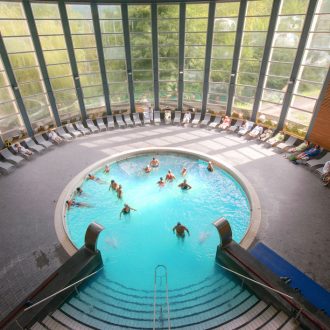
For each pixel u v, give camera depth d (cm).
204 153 1555
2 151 1534
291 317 661
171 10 1634
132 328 698
